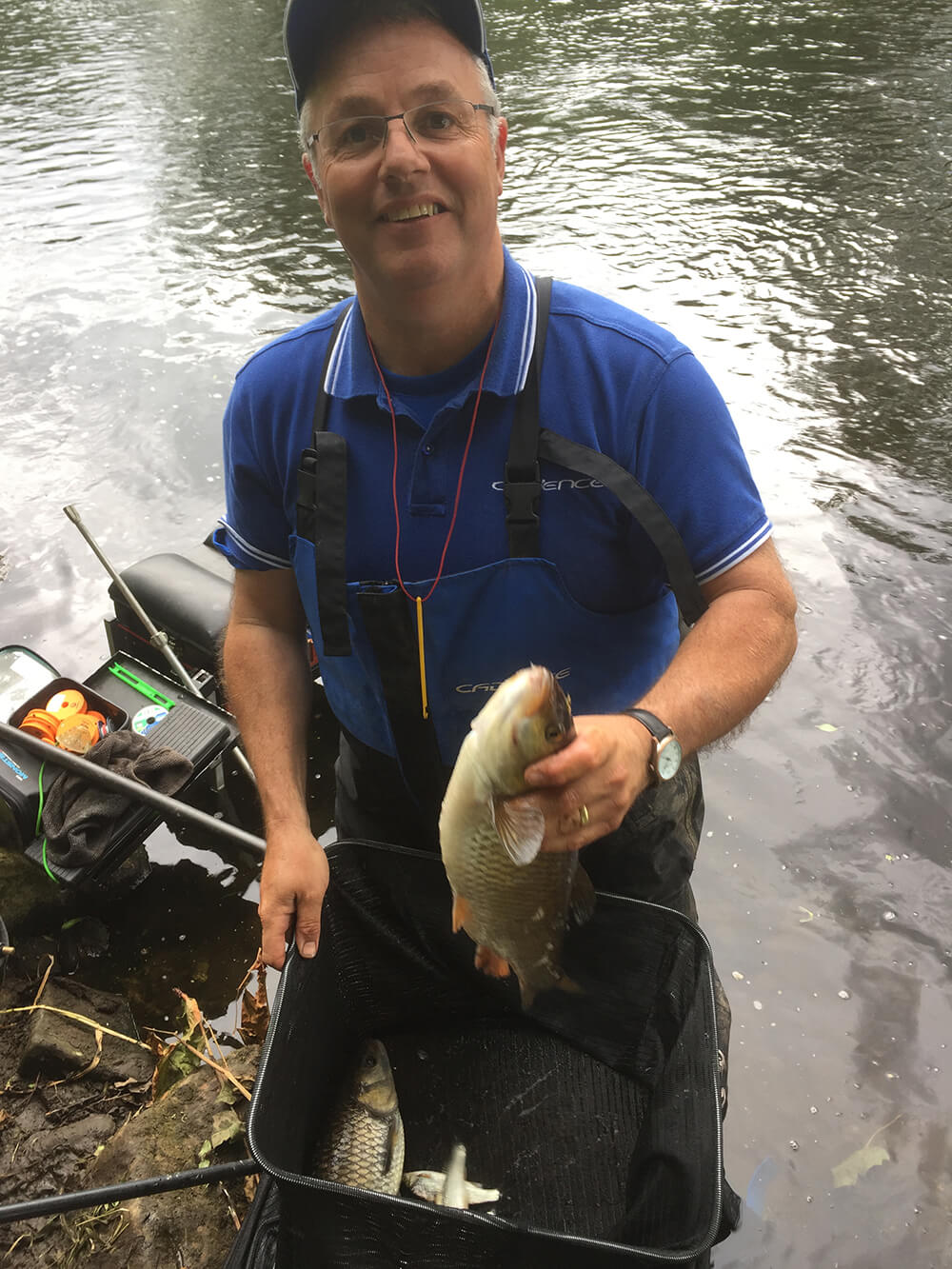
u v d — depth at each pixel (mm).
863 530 5258
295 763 2244
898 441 5961
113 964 3342
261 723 2262
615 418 1812
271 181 10586
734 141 10859
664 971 2176
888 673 4410
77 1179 2646
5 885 3387
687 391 1800
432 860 2256
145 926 3469
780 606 1828
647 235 8789
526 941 1741
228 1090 2652
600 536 1890
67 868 3279
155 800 3266
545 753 1418
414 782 2201
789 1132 2828
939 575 4945
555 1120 2338
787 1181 2713
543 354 1836
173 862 3709
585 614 1956
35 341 7457
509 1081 2422
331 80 1716
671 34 14953
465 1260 1680
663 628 2107
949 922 3416
